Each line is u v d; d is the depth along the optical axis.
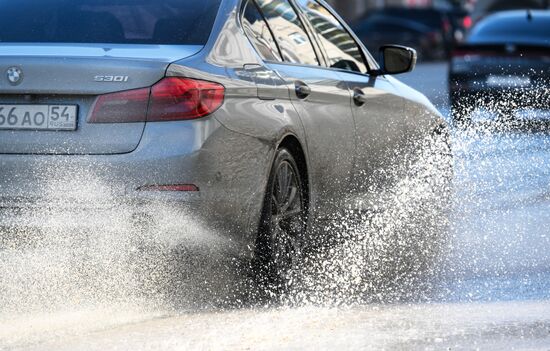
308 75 13.27
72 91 10.91
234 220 11.31
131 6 12.19
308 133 12.80
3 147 10.95
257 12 12.91
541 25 35.62
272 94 12.12
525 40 34.91
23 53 11.09
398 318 10.71
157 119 10.86
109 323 10.43
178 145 10.83
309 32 14.10
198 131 10.91
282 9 13.62
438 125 17.31
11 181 10.91
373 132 14.90
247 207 11.47
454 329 10.17
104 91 10.88
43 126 10.94
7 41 11.92
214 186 10.99
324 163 13.34
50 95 10.97
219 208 11.09
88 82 10.91
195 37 11.77
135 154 10.80
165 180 10.81
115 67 10.92
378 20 85.56
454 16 87.25
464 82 35.12
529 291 12.12
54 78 10.92
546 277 12.92
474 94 34.91
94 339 9.75
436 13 85.75
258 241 11.86
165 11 12.12
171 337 9.83
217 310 11.16
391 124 15.55
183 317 10.76
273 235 12.02
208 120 11.00
